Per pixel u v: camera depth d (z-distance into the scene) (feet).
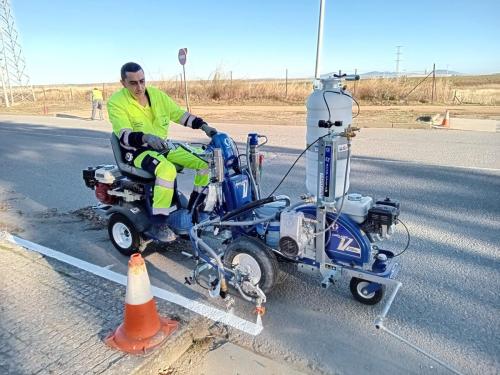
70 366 8.26
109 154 32.50
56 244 14.92
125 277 12.25
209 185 11.81
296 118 52.39
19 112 80.07
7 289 11.40
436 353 8.98
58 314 10.11
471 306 10.69
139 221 13.28
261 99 82.99
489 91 83.30
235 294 11.38
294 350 9.14
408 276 12.27
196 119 14.28
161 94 14.57
